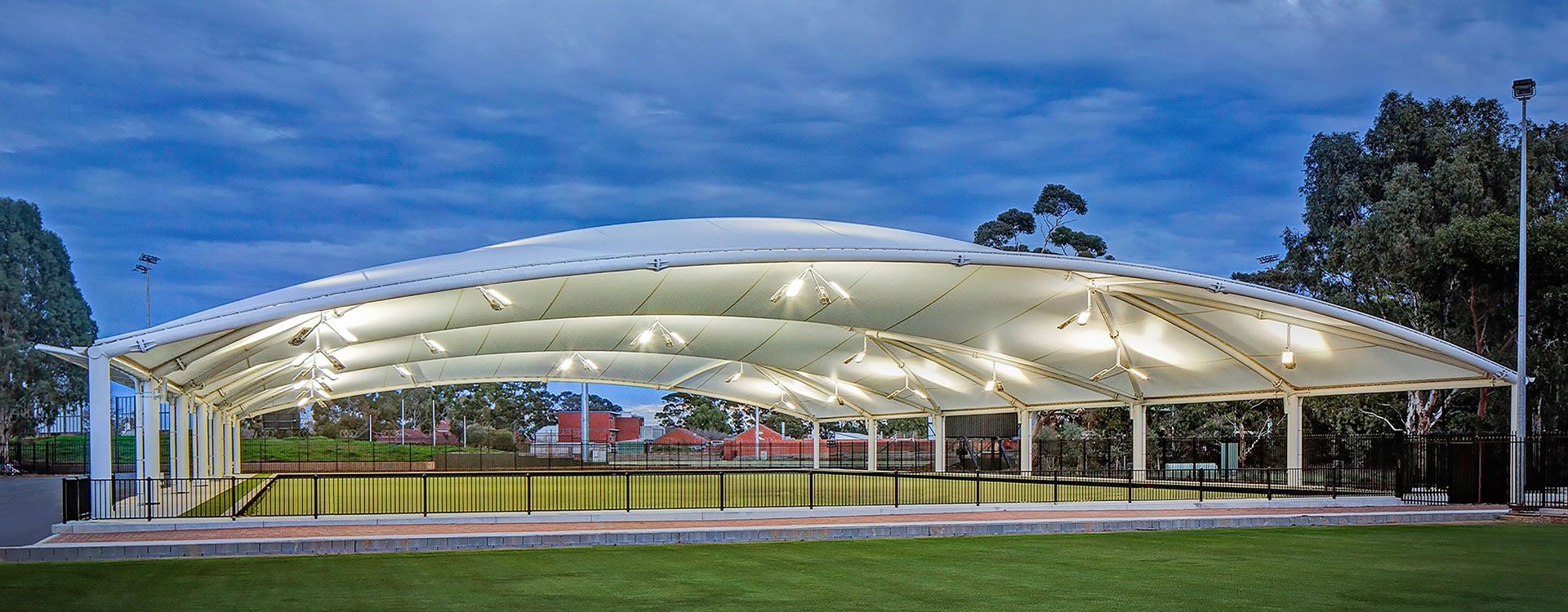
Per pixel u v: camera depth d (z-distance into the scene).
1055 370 38.62
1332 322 28.17
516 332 34.12
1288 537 19.42
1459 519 24.34
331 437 92.62
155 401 24.92
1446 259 43.69
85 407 77.56
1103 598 11.87
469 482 40.56
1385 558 15.87
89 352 19.45
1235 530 21.12
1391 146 55.59
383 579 13.37
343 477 21.20
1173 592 12.30
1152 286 27.27
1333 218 59.00
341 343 27.81
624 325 34.41
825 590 12.42
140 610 11.04
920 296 28.72
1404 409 50.44
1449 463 28.17
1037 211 71.75
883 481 43.78
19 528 22.22
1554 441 29.53
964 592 12.25
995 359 38.62
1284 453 52.22
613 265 21.42
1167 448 55.72
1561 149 52.56
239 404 46.47
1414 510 25.02
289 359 34.00
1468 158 49.75
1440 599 11.91
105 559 15.66
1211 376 35.00
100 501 19.86
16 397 74.31
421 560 15.42
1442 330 47.41
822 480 44.72
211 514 25.73
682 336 36.75
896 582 13.11
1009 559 15.62
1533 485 28.94
